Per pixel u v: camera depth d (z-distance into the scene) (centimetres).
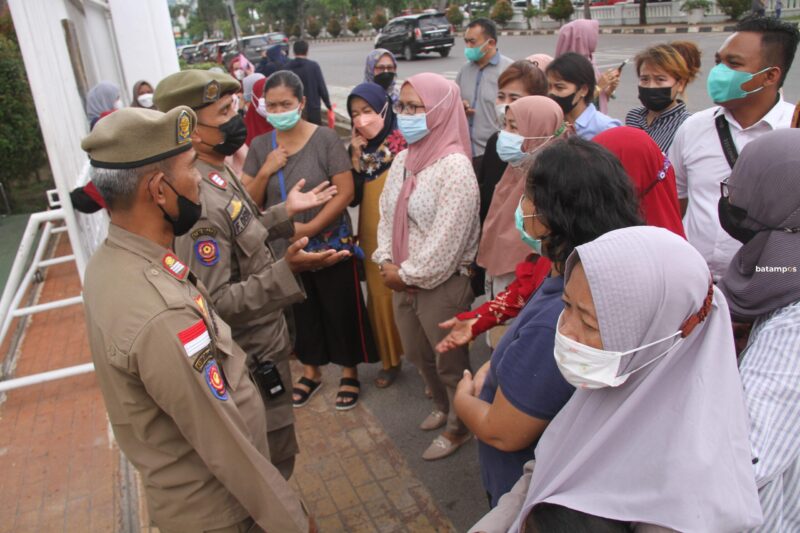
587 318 119
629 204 150
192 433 150
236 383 172
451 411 293
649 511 110
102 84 525
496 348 170
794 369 130
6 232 686
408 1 4353
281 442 244
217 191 216
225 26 5722
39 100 335
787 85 938
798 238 143
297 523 161
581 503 117
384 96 323
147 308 144
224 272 208
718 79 238
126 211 153
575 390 141
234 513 163
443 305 273
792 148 145
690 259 116
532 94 315
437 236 259
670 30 1973
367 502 274
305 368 362
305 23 5400
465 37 486
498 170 300
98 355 151
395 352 348
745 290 150
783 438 126
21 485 291
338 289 332
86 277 156
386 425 328
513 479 166
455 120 267
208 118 221
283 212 258
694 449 109
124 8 604
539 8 2742
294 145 321
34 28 344
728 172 246
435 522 260
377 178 326
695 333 118
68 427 332
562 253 154
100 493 282
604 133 213
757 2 1489
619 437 118
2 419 343
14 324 454
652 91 331
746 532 119
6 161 712
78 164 430
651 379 117
